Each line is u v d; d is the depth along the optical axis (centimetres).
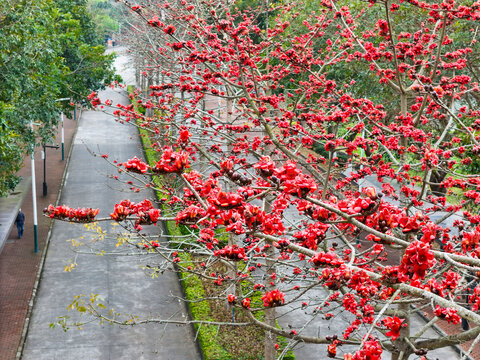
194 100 1173
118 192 2944
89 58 2928
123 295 1892
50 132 2080
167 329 1689
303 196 406
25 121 1861
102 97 5359
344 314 1731
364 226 429
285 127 1023
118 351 1565
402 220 414
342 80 1867
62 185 3067
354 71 1766
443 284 549
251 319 686
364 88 1741
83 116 4816
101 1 8556
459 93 1034
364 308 746
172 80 1466
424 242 405
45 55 1870
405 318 862
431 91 669
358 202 431
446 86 934
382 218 421
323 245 755
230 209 409
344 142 934
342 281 429
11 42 1585
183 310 1797
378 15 1702
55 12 2320
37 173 3266
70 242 2333
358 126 924
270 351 1221
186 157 414
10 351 1552
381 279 445
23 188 2542
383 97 1739
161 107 1217
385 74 1000
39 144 2072
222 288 1800
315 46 1962
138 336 1645
